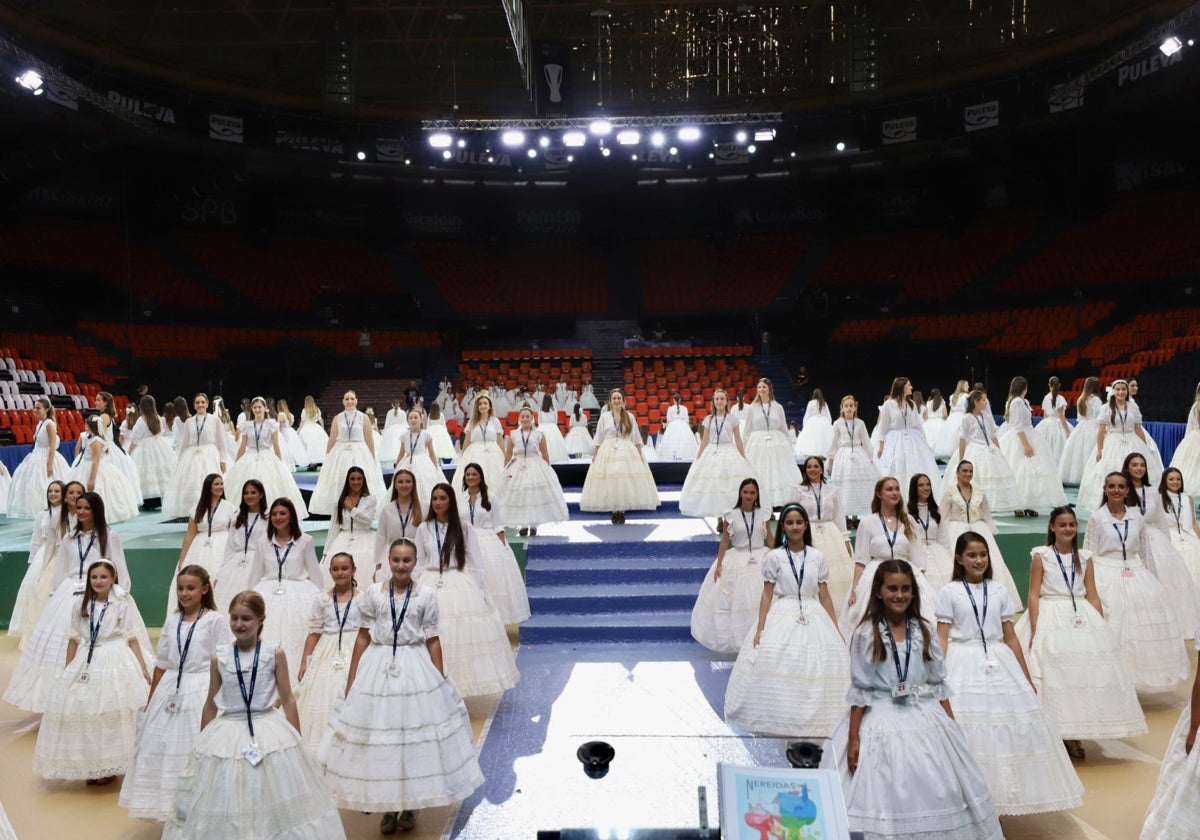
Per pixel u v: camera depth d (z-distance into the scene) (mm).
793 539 6090
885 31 22484
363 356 27625
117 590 6102
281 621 6363
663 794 3605
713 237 34312
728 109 26891
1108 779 5598
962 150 27875
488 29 22719
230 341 27000
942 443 14922
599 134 18453
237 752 4152
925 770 4090
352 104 21203
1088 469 10758
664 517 11242
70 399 19844
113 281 26594
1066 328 24828
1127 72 21406
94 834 5207
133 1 20078
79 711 5773
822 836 3332
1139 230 26891
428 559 6660
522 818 5141
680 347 29266
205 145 24750
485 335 32062
